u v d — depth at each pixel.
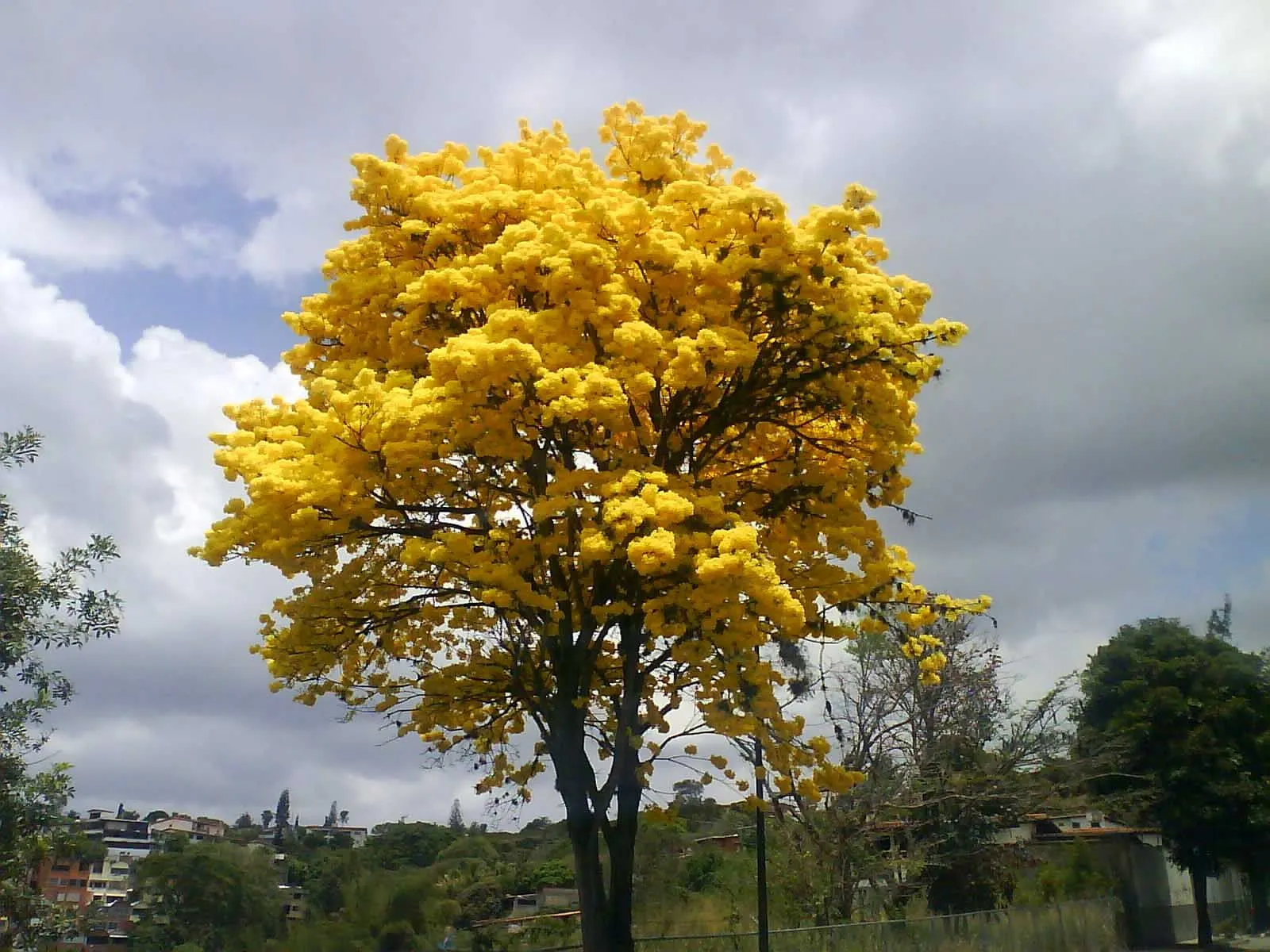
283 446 10.48
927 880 22.02
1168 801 30.52
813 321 11.11
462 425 10.52
